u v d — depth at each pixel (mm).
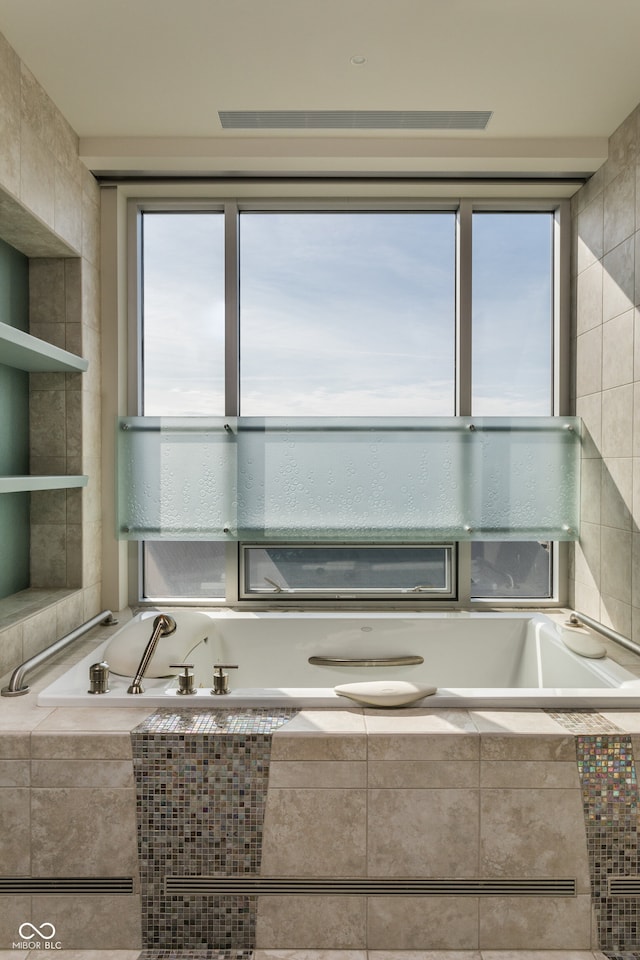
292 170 2787
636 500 2451
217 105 2430
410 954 1628
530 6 1899
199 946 1648
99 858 1650
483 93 2346
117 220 2936
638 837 1644
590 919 1639
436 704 1830
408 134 2633
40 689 1972
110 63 2170
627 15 1935
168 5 1897
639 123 2406
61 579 2725
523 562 3137
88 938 1655
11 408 2570
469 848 1638
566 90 2322
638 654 2158
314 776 1636
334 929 1639
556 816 1635
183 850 1649
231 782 1643
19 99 2125
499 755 1633
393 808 1635
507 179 2875
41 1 1877
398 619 2777
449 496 2945
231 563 3066
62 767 1643
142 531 2938
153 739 1643
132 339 3055
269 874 1643
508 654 2773
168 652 2113
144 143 2668
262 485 2938
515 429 2949
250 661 2742
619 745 1639
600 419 2758
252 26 1986
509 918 1640
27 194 2188
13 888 1656
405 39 2047
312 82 2283
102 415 2949
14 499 2598
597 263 2773
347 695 1813
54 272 2705
